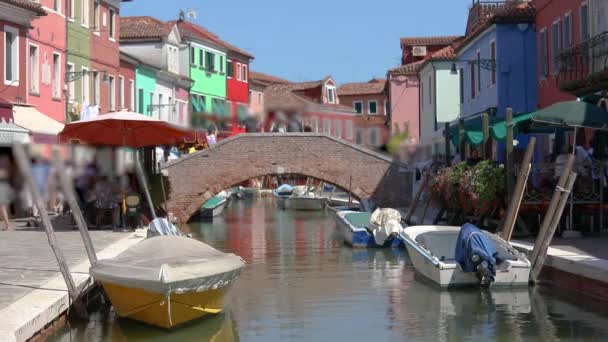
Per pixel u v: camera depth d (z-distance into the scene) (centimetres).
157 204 2841
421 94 5038
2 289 1252
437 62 4438
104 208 2297
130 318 1284
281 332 1267
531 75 3105
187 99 5716
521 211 1862
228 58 6662
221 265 1292
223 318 1360
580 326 1260
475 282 1577
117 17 4128
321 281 1769
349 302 1498
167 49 5234
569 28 2623
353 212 2844
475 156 2420
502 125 2158
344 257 2239
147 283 1183
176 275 1191
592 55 2202
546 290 1535
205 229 3353
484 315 1355
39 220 2403
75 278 1343
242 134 3506
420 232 1825
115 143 2425
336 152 3509
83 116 3512
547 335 1213
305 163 3519
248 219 4072
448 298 1508
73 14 3503
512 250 1575
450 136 2873
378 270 1952
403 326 1298
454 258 1741
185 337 1229
